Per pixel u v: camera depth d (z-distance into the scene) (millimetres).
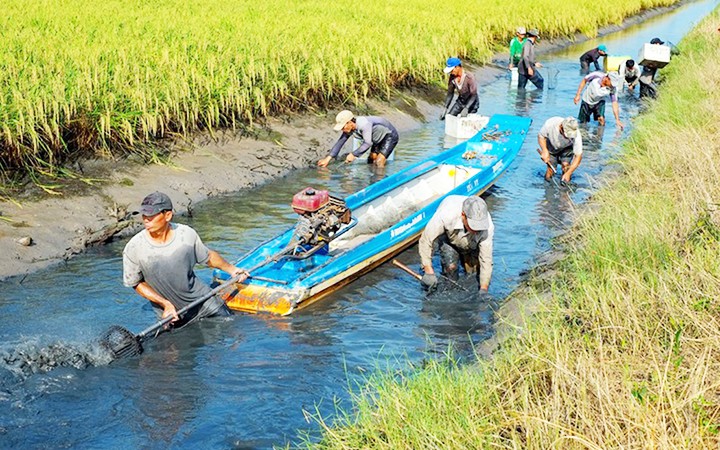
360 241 9273
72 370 6703
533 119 18094
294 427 5941
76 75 11523
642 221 7914
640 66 21297
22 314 7766
